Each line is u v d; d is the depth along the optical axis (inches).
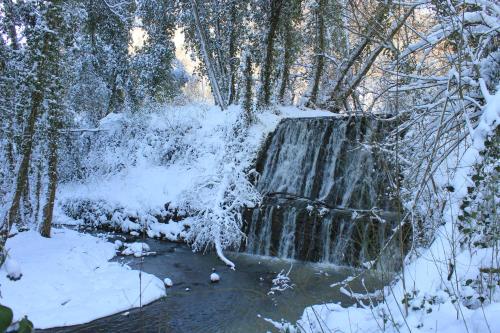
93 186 591.5
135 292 291.3
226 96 716.0
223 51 717.3
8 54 368.8
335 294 283.6
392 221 304.0
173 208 477.1
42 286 282.8
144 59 744.3
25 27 364.5
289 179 476.1
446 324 122.3
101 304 270.7
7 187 383.2
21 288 273.0
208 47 670.5
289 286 310.0
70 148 621.9
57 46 358.0
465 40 180.1
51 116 377.7
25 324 40.3
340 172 439.2
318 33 642.2
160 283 316.2
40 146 397.1
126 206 509.7
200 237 420.5
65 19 372.8
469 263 148.5
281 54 656.4
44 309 259.6
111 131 661.9
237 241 421.7
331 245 378.0
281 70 665.6
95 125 729.6
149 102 677.3
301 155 481.4
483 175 149.1
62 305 267.4
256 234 424.5
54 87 370.6
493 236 134.0
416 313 137.6
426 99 247.3
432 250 162.4
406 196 221.8
